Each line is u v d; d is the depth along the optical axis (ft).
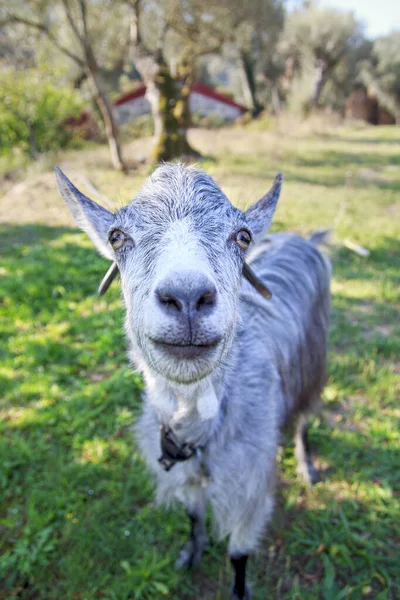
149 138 11.33
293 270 2.01
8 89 8.97
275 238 2.19
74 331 3.16
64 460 2.15
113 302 3.53
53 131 9.68
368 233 4.92
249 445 1.45
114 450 2.20
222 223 1.16
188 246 1.02
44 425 2.33
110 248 1.38
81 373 2.75
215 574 1.75
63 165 8.21
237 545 1.57
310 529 1.87
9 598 1.64
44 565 1.72
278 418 1.68
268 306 1.78
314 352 2.10
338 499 1.98
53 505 1.93
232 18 8.82
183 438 1.34
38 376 2.69
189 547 1.79
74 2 7.57
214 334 0.95
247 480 1.46
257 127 14.26
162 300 0.94
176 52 9.66
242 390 1.45
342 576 1.72
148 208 1.17
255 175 7.50
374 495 1.96
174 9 8.28
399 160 9.37
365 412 2.43
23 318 3.31
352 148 10.85
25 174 8.13
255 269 1.80
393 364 2.85
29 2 7.25
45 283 3.80
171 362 0.97
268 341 1.68
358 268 4.11
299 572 1.74
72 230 5.23
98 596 1.65
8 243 4.87
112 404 2.46
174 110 8.14
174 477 1.52
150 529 1.86
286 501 1.99
